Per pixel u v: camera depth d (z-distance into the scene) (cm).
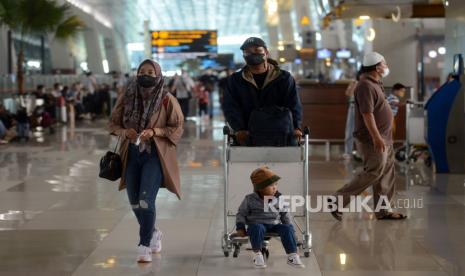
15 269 646
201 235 775
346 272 634
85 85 3544
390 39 2677
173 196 1020
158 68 670
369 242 745
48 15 2506
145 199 652
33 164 1420
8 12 2434
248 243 727
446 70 1306
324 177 1218
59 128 2525
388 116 841
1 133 1870
